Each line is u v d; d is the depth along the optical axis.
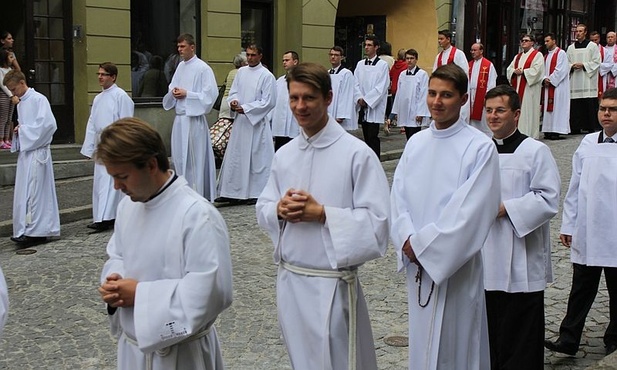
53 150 11.12
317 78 3.19
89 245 7.69
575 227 4.74
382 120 12.38
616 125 4.56
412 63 13.12
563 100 15.46
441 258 3.40
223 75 13.34
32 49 11.20
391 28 18.47
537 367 4.14
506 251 4.05
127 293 2.64
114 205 8.32
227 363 4.73
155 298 2.59
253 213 9.17
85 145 8.50
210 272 2.60
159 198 2.68
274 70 14.82
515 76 14.99
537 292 4.11
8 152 10.71
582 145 4.75
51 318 5.52
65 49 11.56
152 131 2.62
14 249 7.55
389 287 6.20
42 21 11.30
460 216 3.40
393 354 4.86
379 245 3.21
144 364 2.76
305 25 14.70
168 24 12.72
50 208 7.74
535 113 15.01
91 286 6.28
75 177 10.82
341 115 11.79
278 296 3.41
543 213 3.96
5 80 7.62
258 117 9.64
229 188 9.77
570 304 4.79
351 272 3.29
